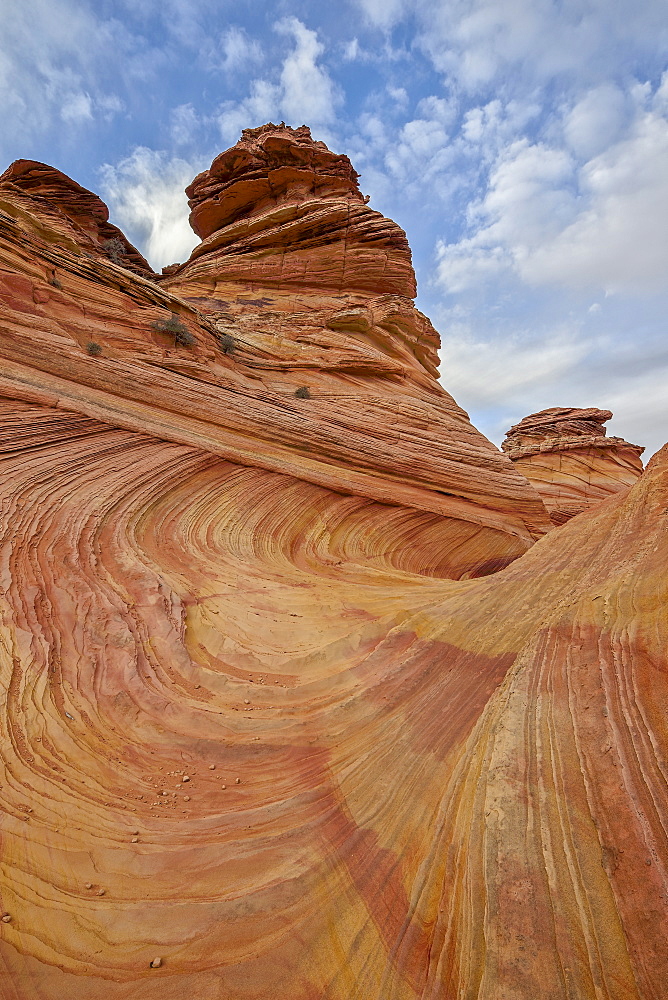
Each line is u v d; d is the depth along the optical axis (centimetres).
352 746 553
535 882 306
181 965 329
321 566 1438
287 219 3091
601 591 593
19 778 461
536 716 450
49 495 1016
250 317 2670
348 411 2097
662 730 357
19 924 340
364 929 355
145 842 425
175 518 1235
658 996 231
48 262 1527
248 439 1655
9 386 1223
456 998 288
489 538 2123
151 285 1816
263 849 423
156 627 779
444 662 661
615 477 4550
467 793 422
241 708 647
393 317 2834
